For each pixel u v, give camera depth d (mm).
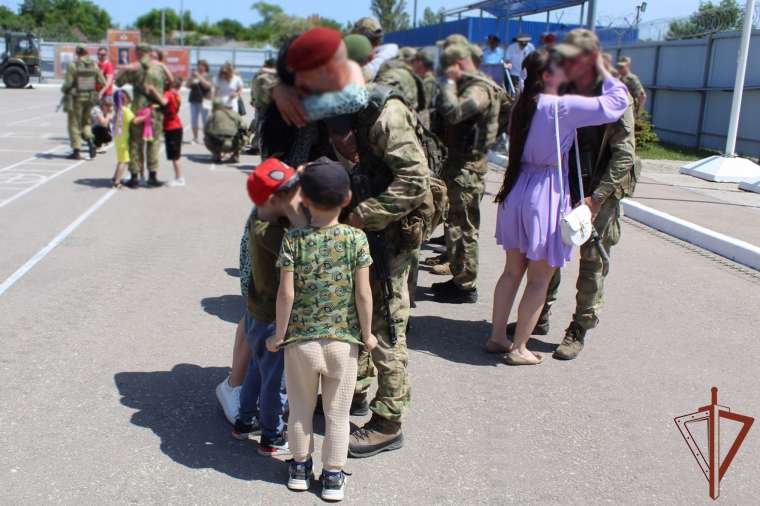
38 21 92938
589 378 4746
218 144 14055
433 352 5094
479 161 5941
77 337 5078
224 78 14016
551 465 3676
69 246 7551
